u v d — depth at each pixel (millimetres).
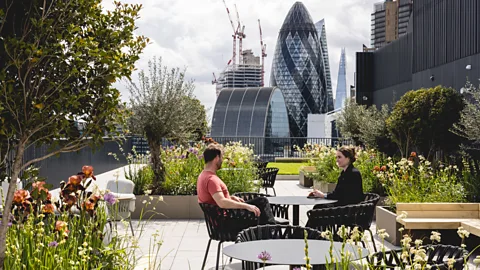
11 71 3525
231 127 98625
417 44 23031
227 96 102188
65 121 3385
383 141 18906
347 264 3021
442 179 8969
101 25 3721
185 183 11109
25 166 3490
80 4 3469
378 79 33219
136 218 10523
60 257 3381
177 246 7852
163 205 10625
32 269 3322
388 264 3695
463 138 13844
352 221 6145
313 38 158875
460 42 18375
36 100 3348
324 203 6957
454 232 7789
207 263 6762
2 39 3338
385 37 99562
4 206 3482
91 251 3840
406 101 14852
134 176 11445
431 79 21125
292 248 4137
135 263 4469
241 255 3902
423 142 14359
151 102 11625
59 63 3375
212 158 6129
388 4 99125
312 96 158375
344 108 29406
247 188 11352
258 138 33500
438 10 20469
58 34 3363
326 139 32750
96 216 4152
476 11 17031
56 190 13891
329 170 14594
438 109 14039
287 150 33219
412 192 8828
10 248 3535
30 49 3240
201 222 10117
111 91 3607
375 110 28203
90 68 3520
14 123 3449
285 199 7348
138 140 25859
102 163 20516
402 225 7789
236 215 5836
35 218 4047
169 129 11562
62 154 15125
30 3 3471
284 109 103062
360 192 7121
